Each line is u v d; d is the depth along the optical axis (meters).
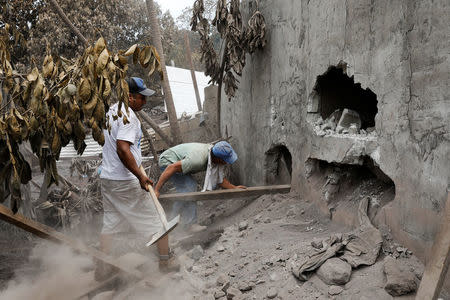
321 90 4.27
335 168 4.08
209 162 4.82
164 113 17.56
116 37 16.75
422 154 2.74
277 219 4.33
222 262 3.72
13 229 4.32
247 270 3.37
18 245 4.13
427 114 2.68
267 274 3.19
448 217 2.27
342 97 4.40
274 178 5.50
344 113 3.89
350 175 4.03
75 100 2.29
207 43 5.91
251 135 5.93
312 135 4.21
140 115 6.98
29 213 4.90
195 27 5.96
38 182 8.59
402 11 2.89
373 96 4.53
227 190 4.80
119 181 3.29
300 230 3.91
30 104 2.31
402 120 2.94
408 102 2.87
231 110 6.95
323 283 2.80
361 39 3.38
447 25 2.48
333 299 2.64
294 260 3.14
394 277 2.52
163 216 2.99
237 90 6.50
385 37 3.09
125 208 3.36
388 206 3.15
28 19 8.20
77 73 2.31
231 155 4.73
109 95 2.25
